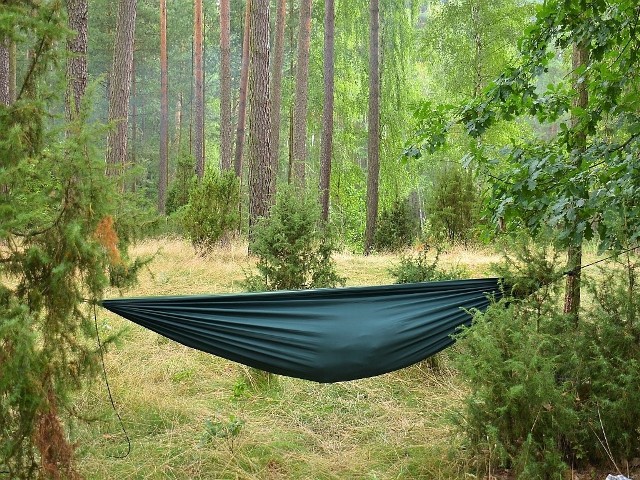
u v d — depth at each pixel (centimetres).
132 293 742
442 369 528
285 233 549
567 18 380
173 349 574
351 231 2286
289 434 411
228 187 1127
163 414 434
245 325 337
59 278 254
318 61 2311
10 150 254
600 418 332
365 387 498
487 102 405
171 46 3144
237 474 357
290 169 2320
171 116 3597
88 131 253
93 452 374
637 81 379
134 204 279
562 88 412
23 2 270
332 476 359
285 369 353
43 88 271
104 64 2634
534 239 374
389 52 2028
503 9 1695
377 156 1630
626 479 303
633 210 338
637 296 349
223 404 464
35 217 249
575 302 410
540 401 317
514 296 376
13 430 271
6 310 245
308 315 348
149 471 357
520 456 314
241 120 2075
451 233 1268
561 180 368
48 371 261
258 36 1077
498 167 428
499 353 326
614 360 343
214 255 1046
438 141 429
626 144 355
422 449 386
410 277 580
